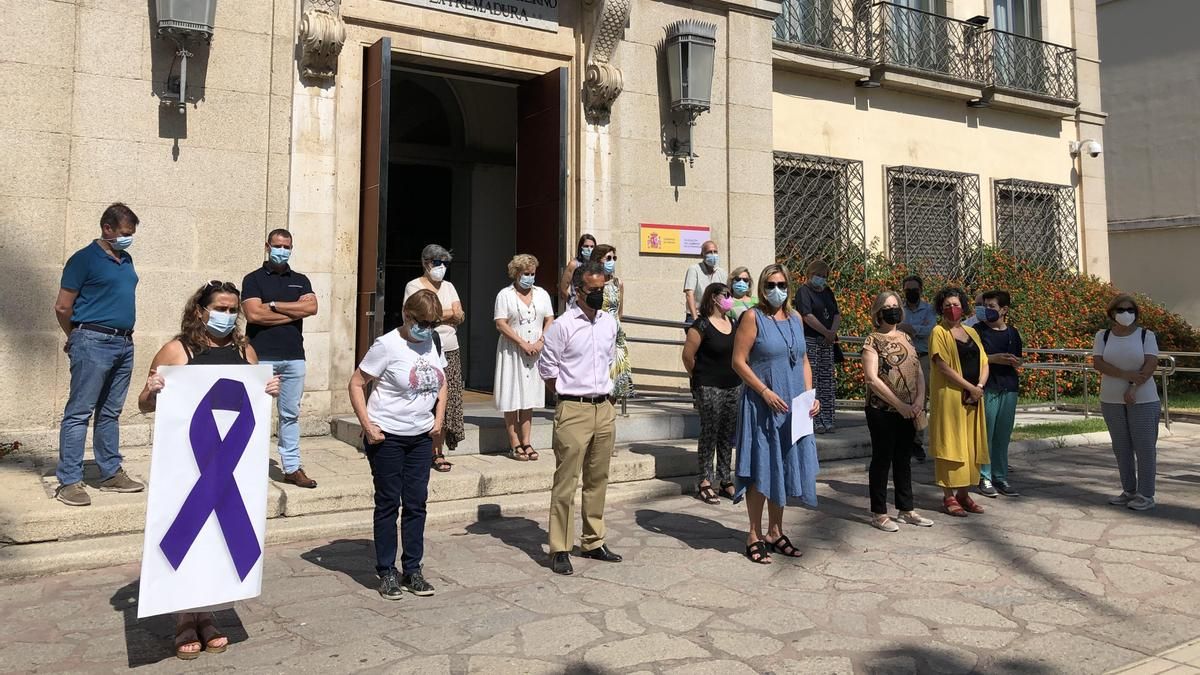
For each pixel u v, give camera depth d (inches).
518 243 387.5
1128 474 269.4
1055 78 624.7
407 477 182.2
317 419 315.6
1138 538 229.8
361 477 247.9
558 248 358.0
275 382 156.9
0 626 160.6
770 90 426.0
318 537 221.5
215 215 299.7
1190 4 730.2
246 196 305.6
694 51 385.1
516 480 261.9
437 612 169.5
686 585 188.7
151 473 142.9
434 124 475.2
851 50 533.0
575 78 382.6
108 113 282.4
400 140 463.2
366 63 332.5
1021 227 617.3
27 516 197.6
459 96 475.5
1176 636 159.9
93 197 279.4
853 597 181.2
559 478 199.3
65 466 210.1
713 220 409.1
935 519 253.0
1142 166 764.6
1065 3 644.7
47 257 271.0
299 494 229.3
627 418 321.1
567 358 202.4
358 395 177.8
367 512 235.0
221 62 301.9
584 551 209.9
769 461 205.5
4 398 263.6
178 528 143.7
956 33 579.5
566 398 201.3
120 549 198.4
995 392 283.3
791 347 207.3
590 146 379.6
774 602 177.6
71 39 276.8
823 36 527.2
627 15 372.8
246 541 150.4
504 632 158.7
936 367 257.4
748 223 415.8
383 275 313.0
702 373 272.7
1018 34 624.1
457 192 479.5
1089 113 646.5
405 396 178.7
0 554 190.4
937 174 570.6
